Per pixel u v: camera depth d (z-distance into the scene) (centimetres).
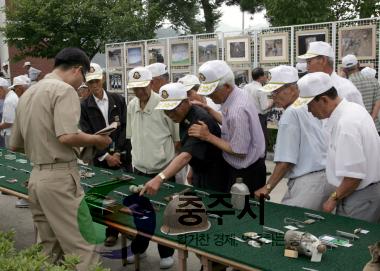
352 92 363
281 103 320
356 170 268
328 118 286
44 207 288
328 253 224
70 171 289
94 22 1190
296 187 316
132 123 402
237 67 771
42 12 1137
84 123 433
